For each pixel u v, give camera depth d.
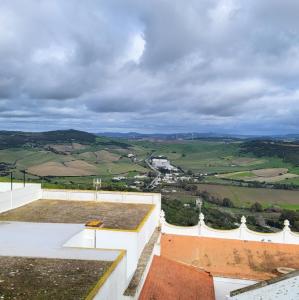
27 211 28.95
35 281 14.23
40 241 19.33
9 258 16.66
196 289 23.27
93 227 22.50
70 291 13.42
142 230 23.88
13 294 13.12
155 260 25.64
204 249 29.47
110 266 15.91
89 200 33.81
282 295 16.39
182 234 31.83
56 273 15.02
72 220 26.08
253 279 24.98
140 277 20.03
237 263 27.42
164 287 21.92
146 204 32.41
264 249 29.69
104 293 14.15
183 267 26.03
